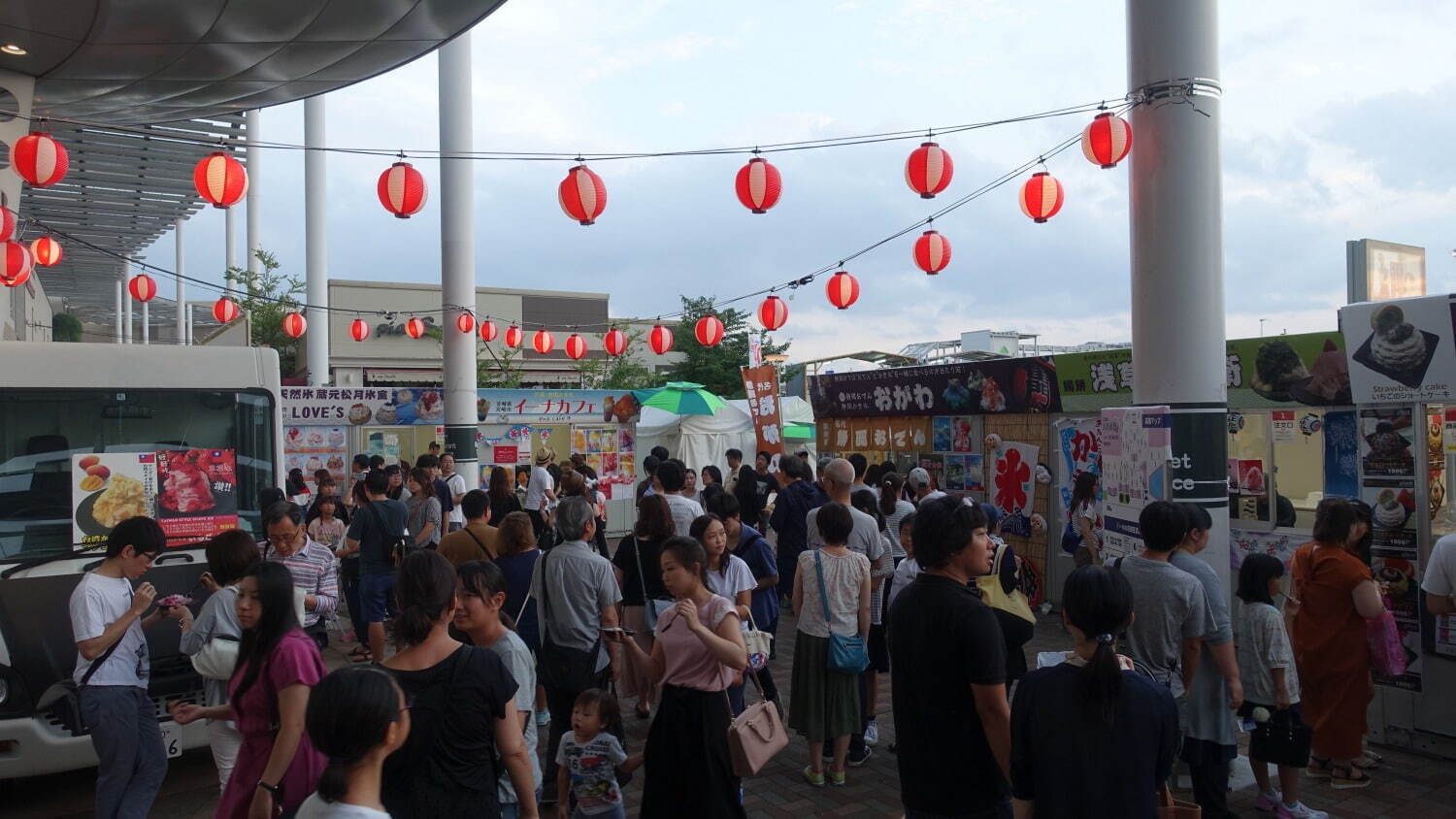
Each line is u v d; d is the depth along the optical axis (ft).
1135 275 19.63
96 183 65.05
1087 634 9.34
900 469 42.32
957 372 37.96
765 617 22.71
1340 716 18.45
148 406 21.45
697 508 24.20
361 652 30.91
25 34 35.73
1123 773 9.02
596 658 17.52
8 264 32.17
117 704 15.25
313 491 54.39
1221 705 15.51
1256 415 27.63
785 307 33.60
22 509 19.76
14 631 17.70
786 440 68.23
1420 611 20.42
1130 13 19.65
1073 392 33.17
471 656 10.52
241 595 11.57
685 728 13.25
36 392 20.18
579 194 25.20
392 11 35.45
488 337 69.41
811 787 18.83
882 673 27.22
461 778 10.16
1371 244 40.32
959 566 11.05
